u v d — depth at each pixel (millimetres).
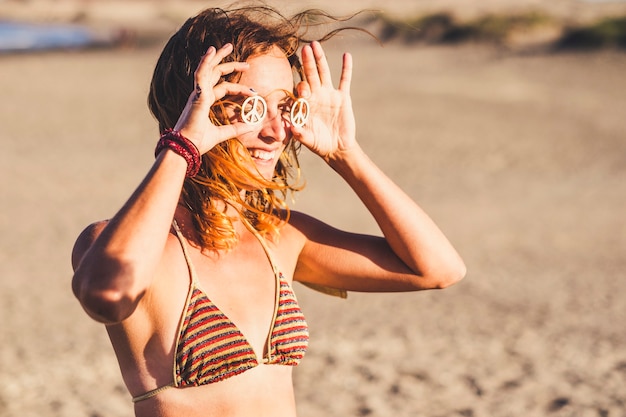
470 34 45500
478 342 7020
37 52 41812
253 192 2025
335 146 1947
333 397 5723
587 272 9672
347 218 11961
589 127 20562
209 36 1861
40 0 91625
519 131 19875
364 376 6148
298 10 2082
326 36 2055
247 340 1784
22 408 5422
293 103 1867
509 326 7520
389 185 1989
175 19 79688
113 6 91562
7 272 9062
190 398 1743
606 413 5531
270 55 1875
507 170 16234
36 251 9984
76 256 1709
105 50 44938
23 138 17594
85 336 7027
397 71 31578
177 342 1730
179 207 1882
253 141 1843
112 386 5910
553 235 11508
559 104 23656
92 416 5348
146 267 1529
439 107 22766
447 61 35531
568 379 6184
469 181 15164
